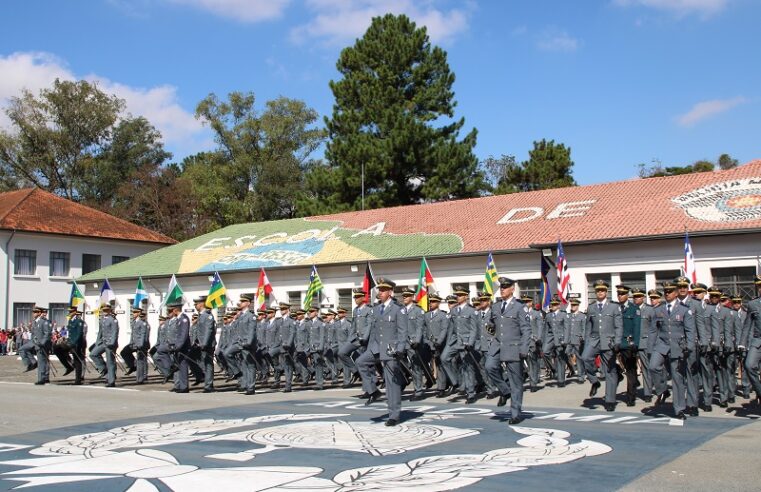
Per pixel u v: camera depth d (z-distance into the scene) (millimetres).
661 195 27047
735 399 15742
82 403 17062
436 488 7906
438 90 51094
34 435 12406
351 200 50062
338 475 8664
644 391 15453
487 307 16594
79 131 66812
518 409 12484
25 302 46625
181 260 36938
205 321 20172
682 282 13391
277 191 60594
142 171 69000
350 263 29219
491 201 33125
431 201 48625
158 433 12273
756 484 7898
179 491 8055
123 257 52719
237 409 15492
